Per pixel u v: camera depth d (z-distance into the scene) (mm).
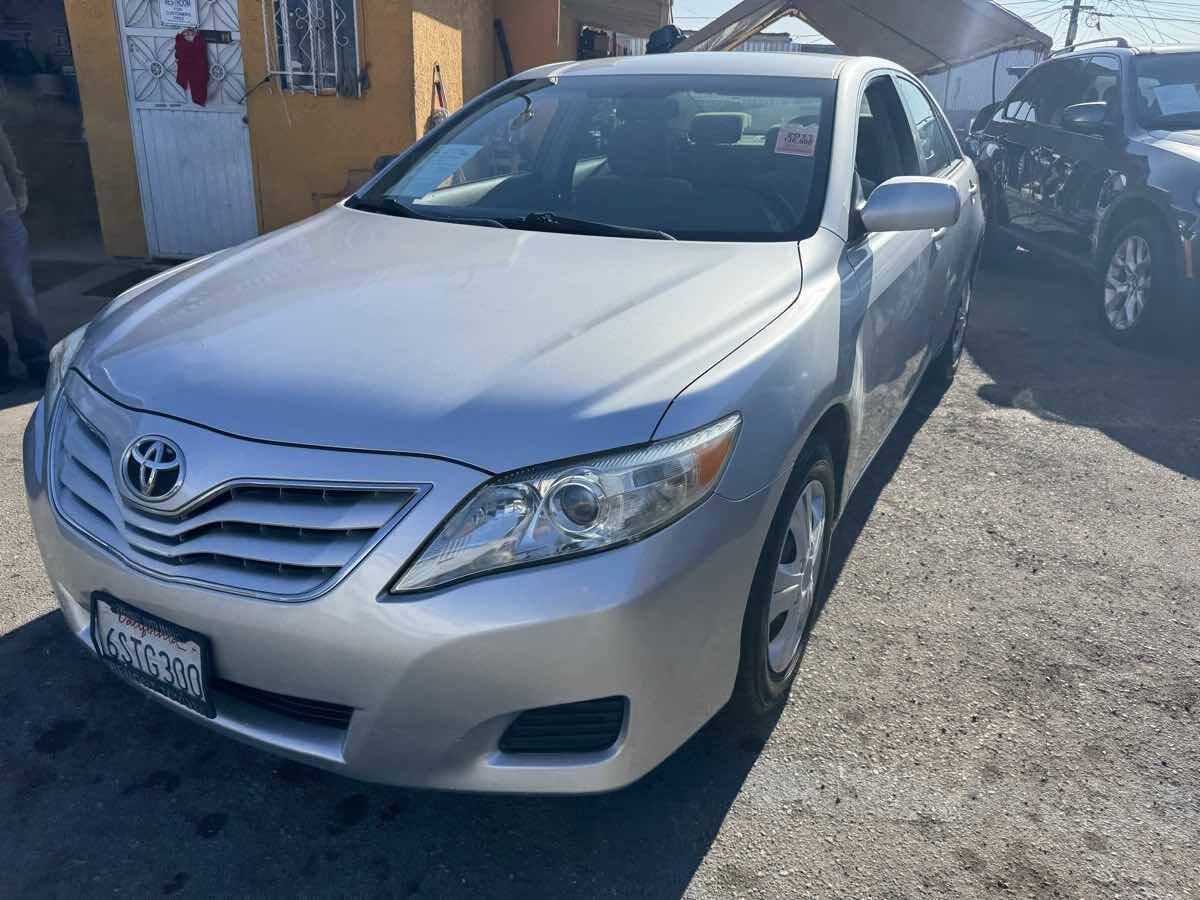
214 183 7277
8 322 5930
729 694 2117
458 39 8023
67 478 2066
